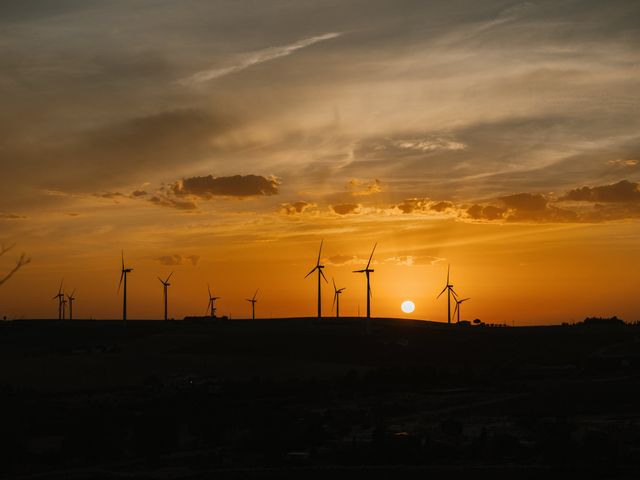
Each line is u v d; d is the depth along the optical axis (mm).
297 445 94625
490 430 104438
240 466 83438
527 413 121062
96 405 131000
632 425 105062
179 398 139625
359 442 91000
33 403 133500
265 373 189250
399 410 126375
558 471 75562
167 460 89625
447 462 82312
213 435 104312
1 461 89875
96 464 90250
